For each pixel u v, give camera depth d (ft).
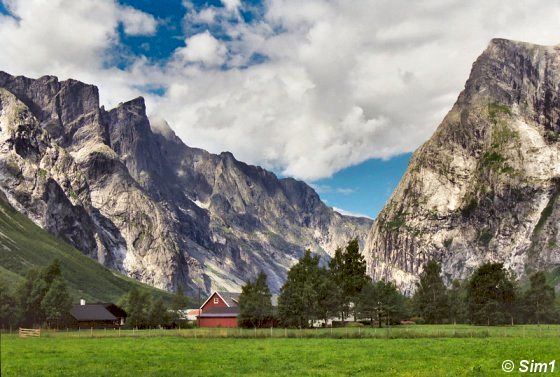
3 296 461.37
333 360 184.24
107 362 179.83
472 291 558.56
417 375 148.87
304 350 217.97
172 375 150.92
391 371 156.66
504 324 531.50
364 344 245.86
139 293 500.33
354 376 149.18
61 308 482.28
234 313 513.45
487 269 556.10
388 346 233.55
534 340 259.39
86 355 200.44
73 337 309.83
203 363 178.29
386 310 476.54
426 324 555.28
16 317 462.60
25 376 148.25
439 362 175.94
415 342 254.68
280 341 267.18
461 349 214.90
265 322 443.73
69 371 158.61
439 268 623.77
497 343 241.96
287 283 429.79
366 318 546.67
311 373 154.92
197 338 294.46
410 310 601.62
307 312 410.72
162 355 200.75
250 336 301.84
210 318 516.32
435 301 596.70
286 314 412.98
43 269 526.98
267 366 170.71
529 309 596.70
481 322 533.96
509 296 556.10
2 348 225.35
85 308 522.47
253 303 442.09
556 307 642.22
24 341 272.31
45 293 488.02
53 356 197.06
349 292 526.57
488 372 152.56
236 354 203.92
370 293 480.64
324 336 298.97
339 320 547.90
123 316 541.75
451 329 382.01
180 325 497.05
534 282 610.24
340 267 553.64
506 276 594.65
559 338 276.00
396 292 517.55
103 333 344.90
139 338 296.30
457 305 604.90
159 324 479.41
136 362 179.52
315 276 449.06
